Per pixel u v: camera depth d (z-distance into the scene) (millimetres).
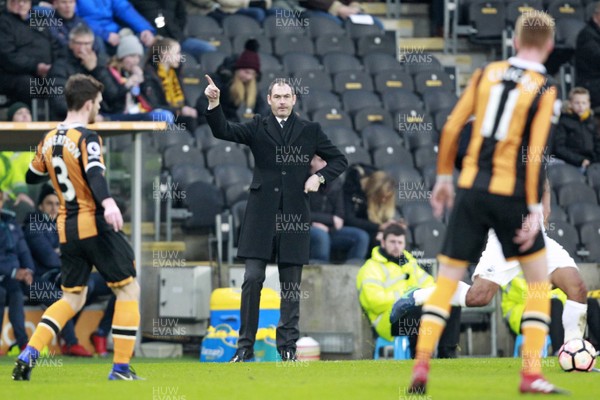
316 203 49594
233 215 51719
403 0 76750
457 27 73750
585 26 67750
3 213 45219
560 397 21672
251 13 70250
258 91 56031
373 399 21547
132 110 52344
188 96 60875
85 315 47188
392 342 42000
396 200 56344
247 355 33938
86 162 25172
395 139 62500
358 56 70938
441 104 67500
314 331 44969
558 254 32281
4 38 52406
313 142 34750
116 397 22234
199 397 22156
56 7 54562
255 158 34500
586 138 61656
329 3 73000
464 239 22125
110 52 57844
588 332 44938
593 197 59688
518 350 44281
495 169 21938
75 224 25547
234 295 43094
